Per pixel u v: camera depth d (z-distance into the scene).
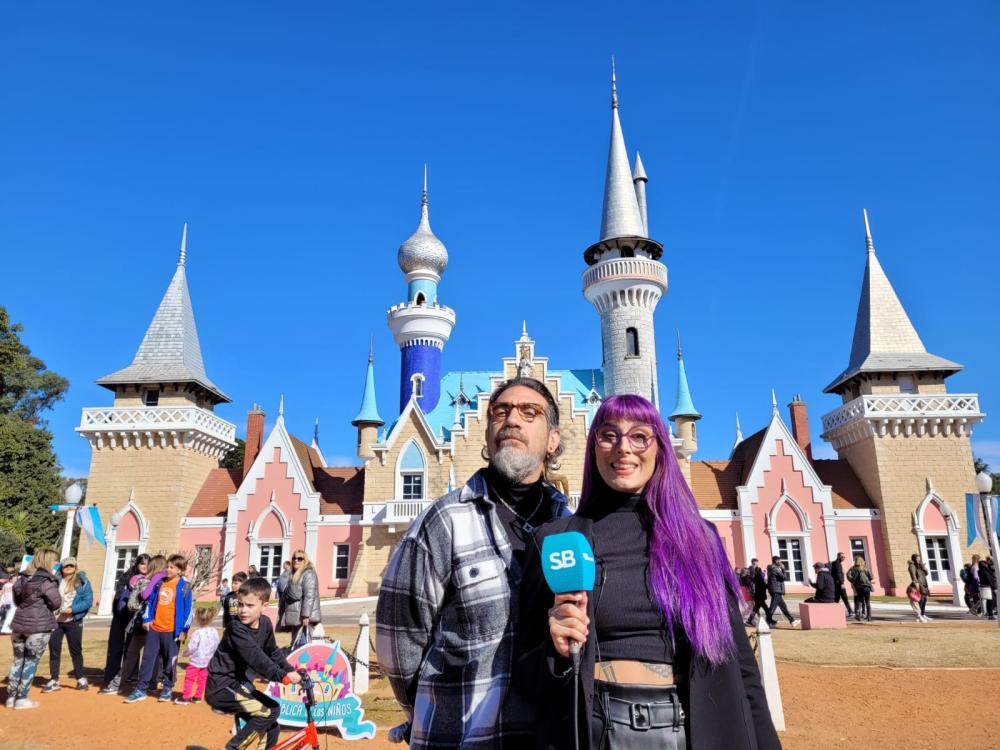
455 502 3.63
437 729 3.24
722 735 2.98
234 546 41.12
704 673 3.09
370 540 40.62
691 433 50.97
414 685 3.52
